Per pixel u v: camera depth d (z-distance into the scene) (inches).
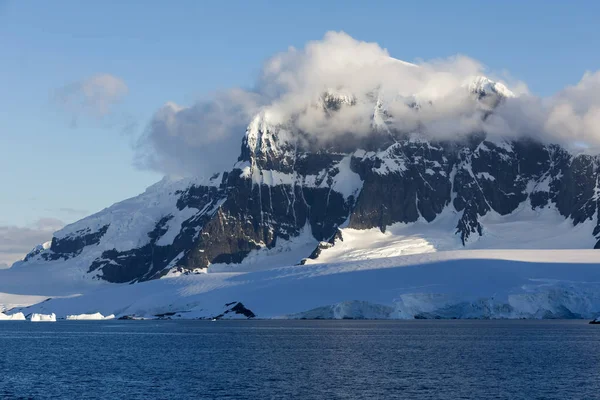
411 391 7012.8
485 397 6737.2
